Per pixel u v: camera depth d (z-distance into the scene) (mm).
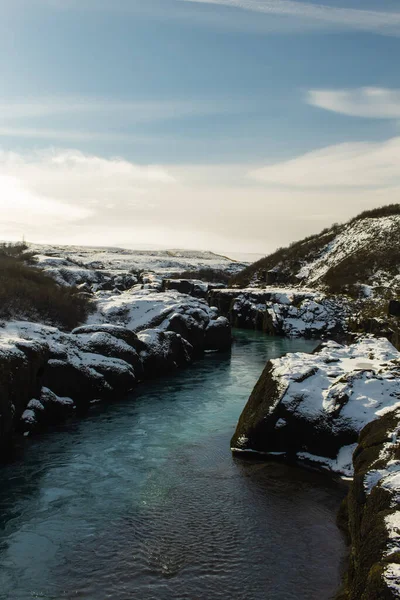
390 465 8969
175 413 19234
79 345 23000
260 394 15633
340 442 13352
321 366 15680
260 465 13734
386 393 13797
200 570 8992
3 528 10594
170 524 10609
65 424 17953
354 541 8328
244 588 8484
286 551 9547
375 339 21328
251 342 39781
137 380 24391
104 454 14867
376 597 5746
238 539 9984
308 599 8172
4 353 16938
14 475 13391
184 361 29625
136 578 8797
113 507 11453
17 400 17031
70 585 8641
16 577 8883
